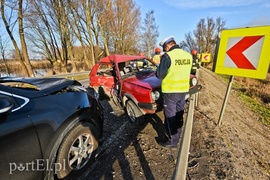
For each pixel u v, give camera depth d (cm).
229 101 829
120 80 424
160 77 247
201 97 598
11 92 171
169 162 245
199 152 263
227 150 268
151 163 245
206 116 410
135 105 368
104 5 2208
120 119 422
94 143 254
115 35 2820
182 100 272
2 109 135
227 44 291
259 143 438
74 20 2086
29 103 176
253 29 253
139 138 317
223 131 344
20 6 1205
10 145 144
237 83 1655
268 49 243
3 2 1055
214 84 1222
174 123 266
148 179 214
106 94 546
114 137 328
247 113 766
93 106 260
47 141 178
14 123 149
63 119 199
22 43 1281
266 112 830
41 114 176
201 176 212
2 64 1812
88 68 2362
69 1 1880
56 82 250
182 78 251
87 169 238
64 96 221
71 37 2266
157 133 332
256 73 261
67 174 209
